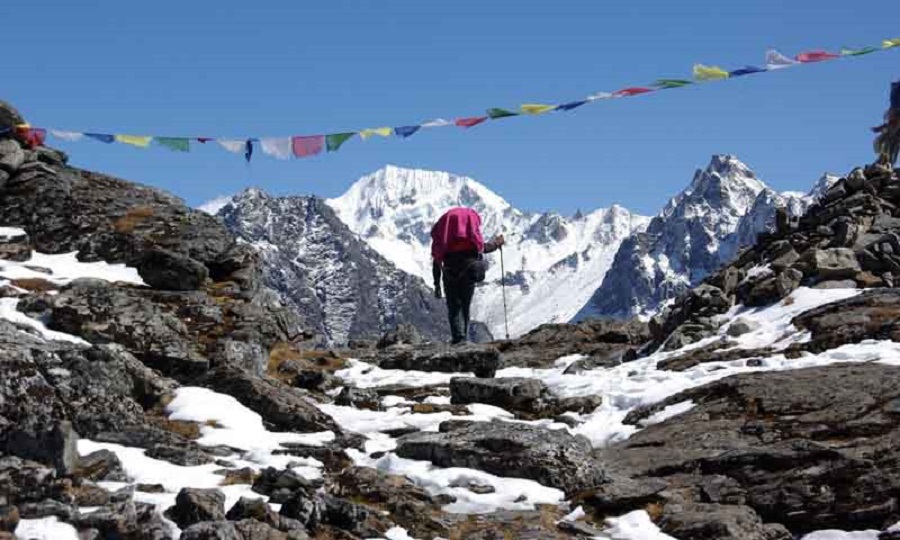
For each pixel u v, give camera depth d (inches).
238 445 526.6
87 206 842.2
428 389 699.4
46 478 414.3
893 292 691.4
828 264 758.5
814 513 457.1
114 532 389.4
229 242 828.0
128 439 501.0
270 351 753.0
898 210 821.2
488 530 446.0
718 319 768.9
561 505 480.1
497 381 657.0
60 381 508.7
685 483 494.9
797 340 674.2
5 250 775.1
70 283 717.3
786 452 484.7
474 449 512.1
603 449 569.9
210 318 699.4
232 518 418.6
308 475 494.6
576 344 896.9
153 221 834.2
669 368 696.4
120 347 561.6
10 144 858.1
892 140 572.4
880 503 450.6
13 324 601.3
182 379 611.5
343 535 423.8
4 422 447.8
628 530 450.0
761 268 807.1
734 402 573.3
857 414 518.0
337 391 697.0
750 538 432.8
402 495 471.8
